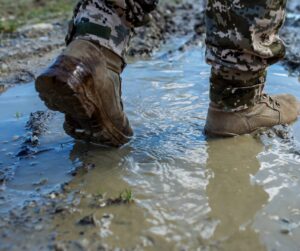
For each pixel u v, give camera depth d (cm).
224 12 194
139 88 284
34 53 379
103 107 196
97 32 193
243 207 171
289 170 195
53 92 182
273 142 216
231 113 215
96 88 189
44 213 170
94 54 190
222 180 188
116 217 166
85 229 160
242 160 202
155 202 174
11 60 361
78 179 191
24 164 204
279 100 235
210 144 215
